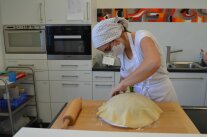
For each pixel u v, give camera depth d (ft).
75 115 3.48
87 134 2.07
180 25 9.77
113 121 3.34
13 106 8.12
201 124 3.68
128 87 4.30
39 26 8.68
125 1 9.68
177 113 3.70
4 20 8.79
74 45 8.70
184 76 8.59
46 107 9.52
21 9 8.61
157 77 4.69
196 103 8.85
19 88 8.96
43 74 9.14
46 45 8.84
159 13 9.68
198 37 9.82
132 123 3.25
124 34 4.31
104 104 3.88
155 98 4.79
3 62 9.14
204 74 8.52
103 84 8.90
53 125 3.34
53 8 8.45
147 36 3.96
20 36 8.93
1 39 8.96
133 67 4.48
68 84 9.12
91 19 8.40
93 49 9.14
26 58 9.05
